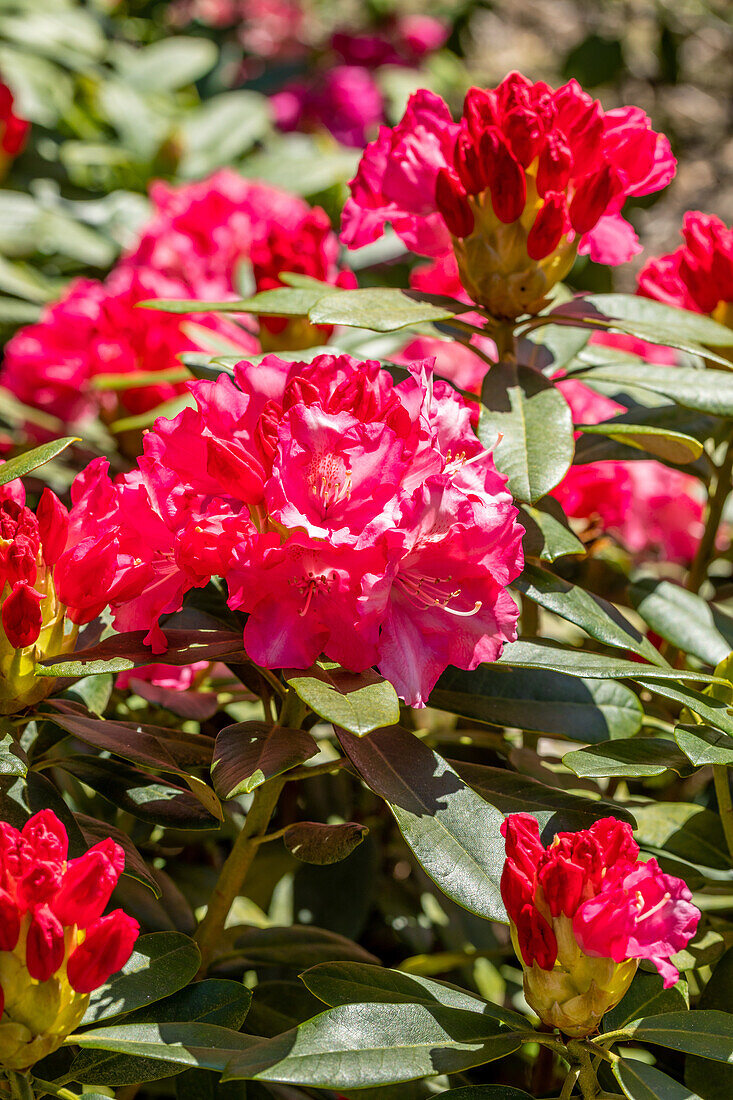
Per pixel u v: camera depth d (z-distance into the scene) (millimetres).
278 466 995
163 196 1867
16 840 959
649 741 1083
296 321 1309
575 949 981
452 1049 994
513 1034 1007
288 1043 981
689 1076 1070
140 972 1028
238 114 2666
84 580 1037
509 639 1031
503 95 1129
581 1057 999
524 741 1275
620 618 1115
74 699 1160
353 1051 982
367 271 2373
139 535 1048
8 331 2008
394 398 1031
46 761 1120
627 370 1193
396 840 1400
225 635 1076
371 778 1041
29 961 947
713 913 1214
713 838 1173
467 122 1122
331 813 1337
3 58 2627
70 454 1514
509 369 1154
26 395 1573
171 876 1302
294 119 3270
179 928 1181
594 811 1073
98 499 1057
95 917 958
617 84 3623
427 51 3719
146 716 1292
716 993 1101
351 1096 1145
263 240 1361
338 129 3270
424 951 1347
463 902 1007
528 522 1113
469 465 1053
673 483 1517
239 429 1037
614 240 1208
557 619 1591
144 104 2639
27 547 1030
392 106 3250
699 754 1027
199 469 1040
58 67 2789
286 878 1329
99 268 2326
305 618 1011
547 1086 1180
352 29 3895
